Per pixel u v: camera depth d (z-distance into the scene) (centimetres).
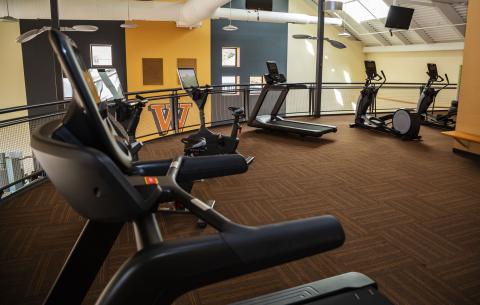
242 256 70
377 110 1156
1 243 294
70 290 95
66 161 60
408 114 685
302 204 377
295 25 1533
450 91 1337
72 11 1023
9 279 245
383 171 495
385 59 1633
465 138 548
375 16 1336
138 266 67
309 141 683
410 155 583
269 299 166
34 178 473
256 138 707
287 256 73
